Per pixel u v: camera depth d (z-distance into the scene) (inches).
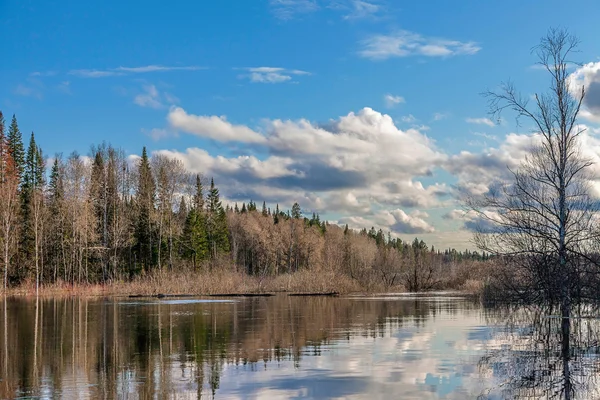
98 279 2994.6
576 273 974.4
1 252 2544.3
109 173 3245.6
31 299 2078.0
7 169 3053.6
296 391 529.0
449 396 510.9
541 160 1007.0
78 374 617.3
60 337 930.7
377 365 655.1
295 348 788.6
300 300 1952.5
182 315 1327.5
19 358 724.0
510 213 1056.8
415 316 1272.1
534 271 1084.5
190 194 3198.8
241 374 608.4
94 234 2883.9
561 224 969.5
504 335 917.8
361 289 2642.7
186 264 3115.2
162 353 755.4
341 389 536.1
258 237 4229.8
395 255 5064.0
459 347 789.2
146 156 3654.0
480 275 2410.2
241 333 964.0
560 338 878.4
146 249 3216.0
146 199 3248.0
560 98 960.9
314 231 4687.5
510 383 560.4
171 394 522.0
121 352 767.7
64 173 2913.4
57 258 2861.7
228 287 2395.4
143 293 2320.4
